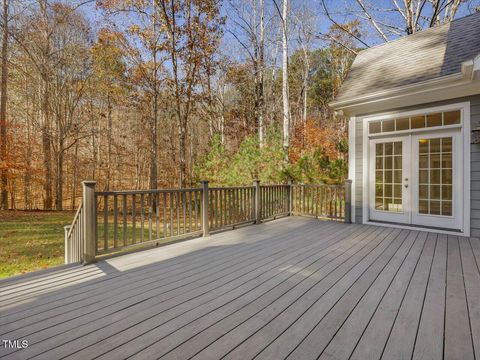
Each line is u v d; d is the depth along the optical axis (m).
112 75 12.35
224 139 15.28
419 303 2.25
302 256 3.55
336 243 4.21
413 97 4.94
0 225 8.30
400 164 5.38
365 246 4.03
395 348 1.68
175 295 2.41
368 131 5.79
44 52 11.82
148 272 2.98
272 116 14.95
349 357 1.60
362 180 5.83
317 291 2.49
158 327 1.90
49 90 12.56
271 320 1.99
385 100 5.18
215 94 15.48
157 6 10.30
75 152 15.34
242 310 2.14
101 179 15.69
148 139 16.44
